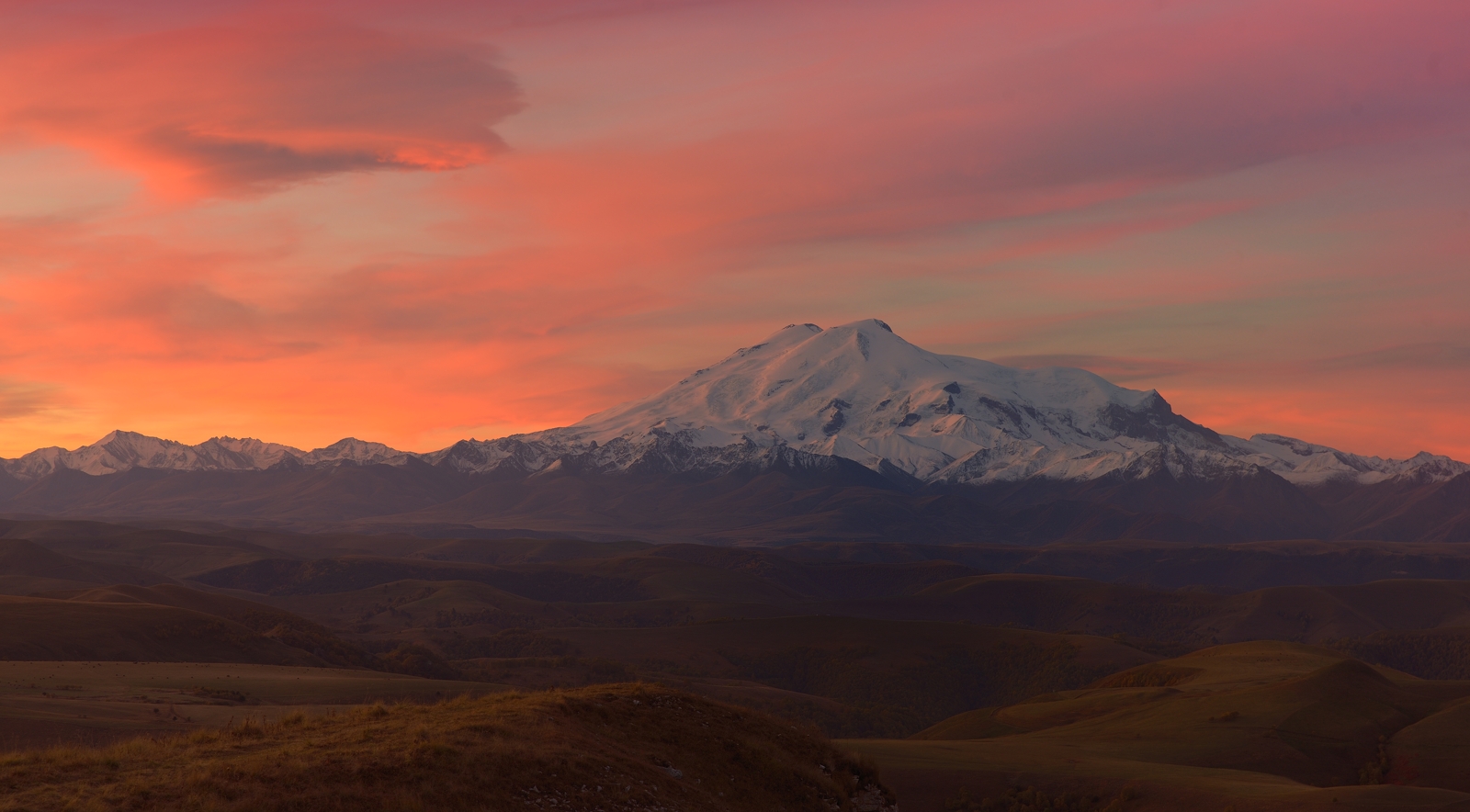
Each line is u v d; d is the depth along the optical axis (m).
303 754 31.86
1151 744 153.12
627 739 39.38
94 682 98.75
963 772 124.44
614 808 32.62
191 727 73.19
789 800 40.50
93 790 28.31
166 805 27.73
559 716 38.69
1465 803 100.81
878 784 46.16
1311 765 145.75
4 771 29.25
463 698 42.53
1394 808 100.44
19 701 77.62
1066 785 119.75
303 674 128.00
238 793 28.61
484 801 30.58
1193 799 111.12
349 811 28.70
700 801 36.00
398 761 31.64
